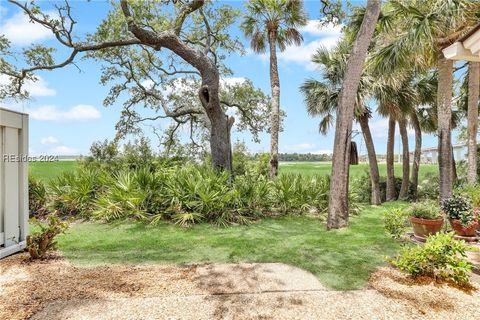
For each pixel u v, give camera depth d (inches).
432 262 140.1
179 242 209.5
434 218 208.7
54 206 315.3
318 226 268.4
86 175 336.8
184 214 271.0
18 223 174.1
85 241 209.3
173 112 535.2
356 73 254.1
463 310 112.3
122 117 556.7
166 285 131.7
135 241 211.0
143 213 280.7
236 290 127.9
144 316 105.3
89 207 305.6
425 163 836.6
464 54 141.8
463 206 213.5
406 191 546.0
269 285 133.3
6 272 141.5
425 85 500.7
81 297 118.1
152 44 372.2
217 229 253.3
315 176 376.8
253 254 181.0
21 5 348.5
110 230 245.1
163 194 293.7
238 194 290.0
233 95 569.3
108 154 454.6
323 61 482.9
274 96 512.1
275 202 324.8
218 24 487.5
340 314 108.7
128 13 357.4
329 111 498.9
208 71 381.7
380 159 737.6
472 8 296.4
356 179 586.6
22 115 175.3
